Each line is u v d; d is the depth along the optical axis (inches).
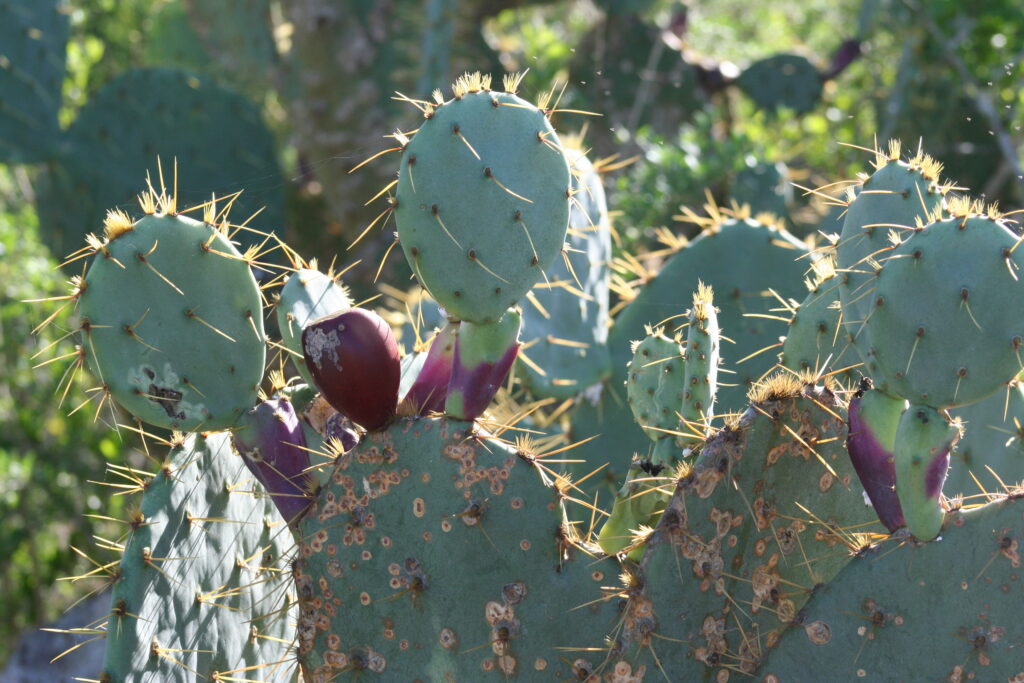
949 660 96.2
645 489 101.9
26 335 212.2
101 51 283.0
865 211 100.9
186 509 101.9
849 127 253.0
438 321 121.9
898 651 96.5
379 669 99.1
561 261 120.0
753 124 268.7
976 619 96.0
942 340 94.3
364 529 98.5
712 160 197.2
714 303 122.2
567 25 322.7
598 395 121.1
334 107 213.3
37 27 181.9
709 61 261.7
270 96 245.3
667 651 98.0
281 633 106.0
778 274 122.0
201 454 102.6
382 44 211.0
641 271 123.8
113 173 183.6
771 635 98.7
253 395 101.4
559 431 121.5
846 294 99.3
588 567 98.1
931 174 100.8
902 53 238.5
